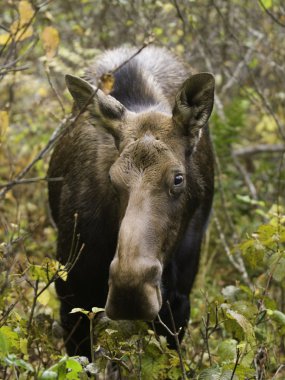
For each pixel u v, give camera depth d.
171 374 9.48
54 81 16.53
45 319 10.91
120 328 9.50
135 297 8.48
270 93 18.64
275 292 13.24
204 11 18.38
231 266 14.75
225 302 10.23
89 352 11.16
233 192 16.16
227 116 16.66
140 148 9.38
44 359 10.69
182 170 9.47
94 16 18.00
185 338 11.88
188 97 9.82
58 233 11.26
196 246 11.25
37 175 16.20
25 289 11.80
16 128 17.28
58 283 11.04
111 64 11.84
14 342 8.91
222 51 18.33
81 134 11.23
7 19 16.42
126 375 9.49
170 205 9.31
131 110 11.08
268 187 16.95
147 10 16.33
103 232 10.60
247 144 19.69
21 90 16.69
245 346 9.26
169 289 10.75
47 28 10.55
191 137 9.95
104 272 10.82
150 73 11.76
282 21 16.45
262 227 10.58
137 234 8.66
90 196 10.70
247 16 18.55
